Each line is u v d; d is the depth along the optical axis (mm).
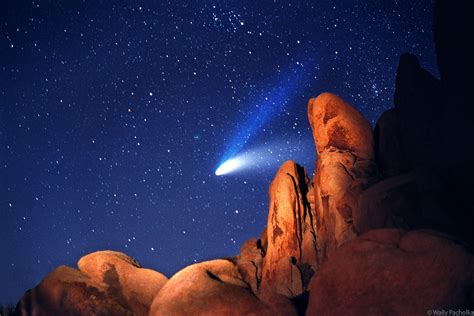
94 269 11516
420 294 7645
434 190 10320
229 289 9531
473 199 10742
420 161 12062
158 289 11352
